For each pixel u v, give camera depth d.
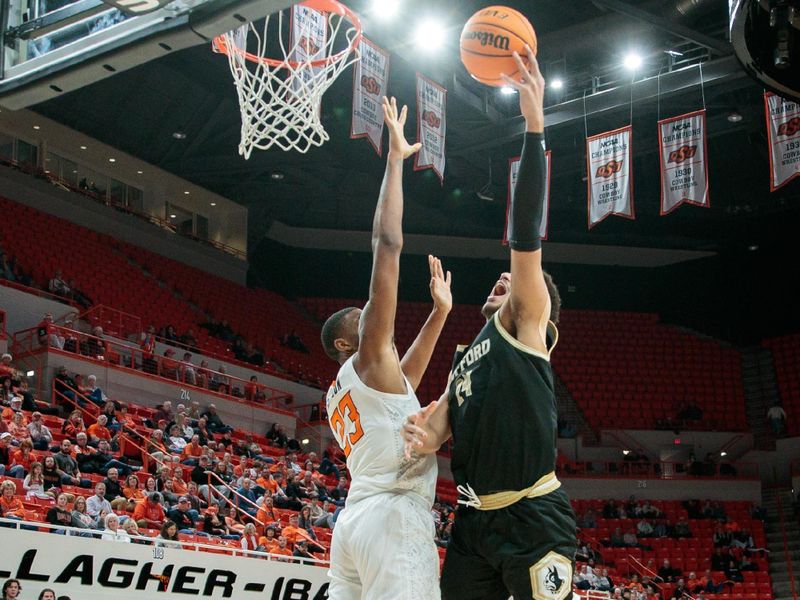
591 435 30.36
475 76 4.12
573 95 25.89
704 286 35.03
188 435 19.05
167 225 29.48
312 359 30.25
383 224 3.55
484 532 3.26
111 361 21.45
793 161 18.58
